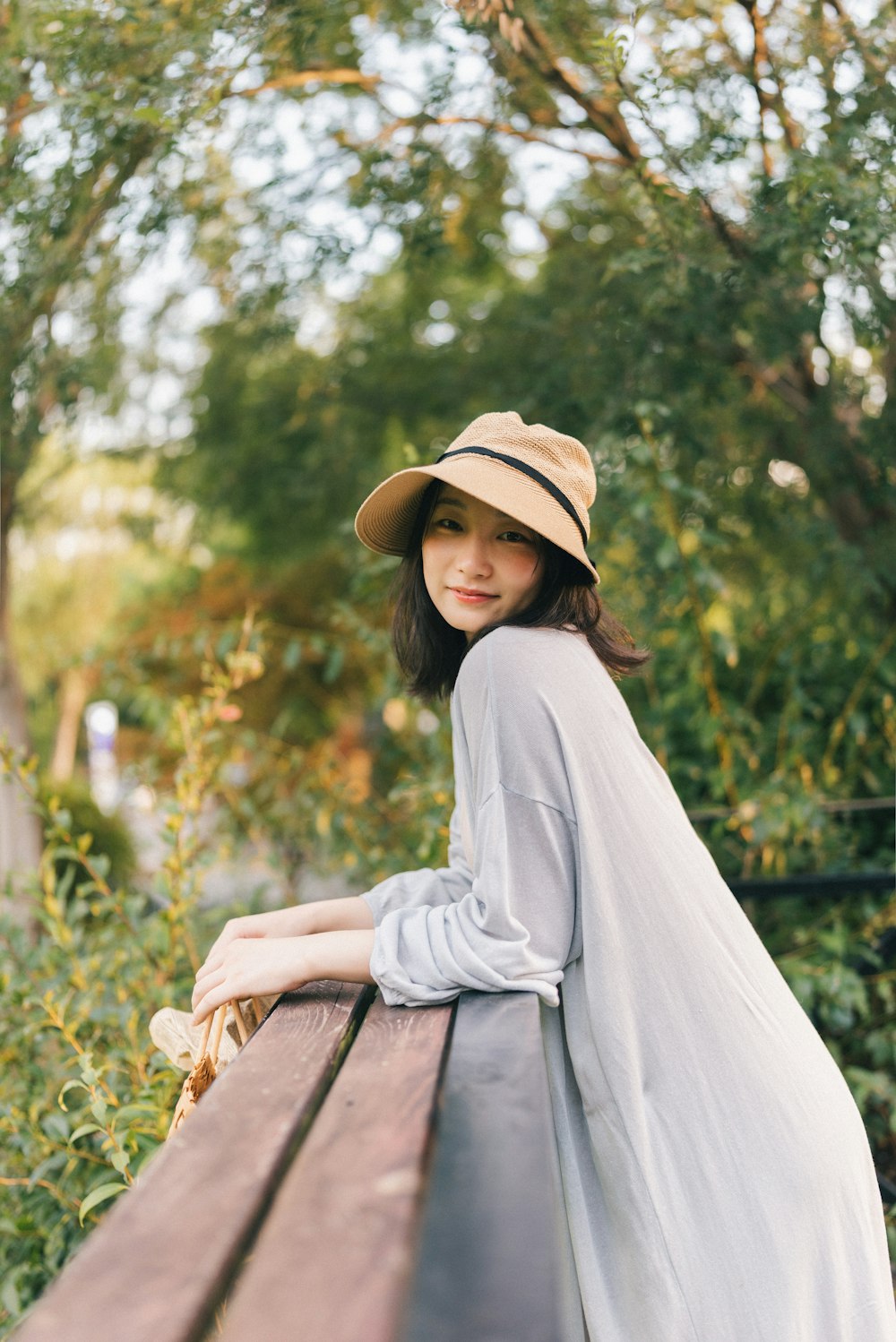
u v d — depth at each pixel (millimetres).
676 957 1375
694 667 3582
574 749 1365
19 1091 2459
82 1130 1840
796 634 3986
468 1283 784
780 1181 1335
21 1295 2264
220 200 3740
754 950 1477
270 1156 903
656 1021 1355
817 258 2824
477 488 1418
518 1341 729
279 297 4215
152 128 2910
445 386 5148
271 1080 1078
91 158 2979
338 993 1400
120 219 3326
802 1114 1367
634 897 1369
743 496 4172
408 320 5414
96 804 6434
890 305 2988
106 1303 688
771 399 4148
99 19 2695
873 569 3746
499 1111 1015
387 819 3771
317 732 8680
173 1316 670
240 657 2855
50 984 2402
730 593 4531
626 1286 1317
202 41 2668
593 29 2889
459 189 3961
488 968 1288
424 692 1789
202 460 6734
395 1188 836
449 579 1527
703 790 4000
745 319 3291
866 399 3980
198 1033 1540
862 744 3887
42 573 10641
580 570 1514
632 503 3160
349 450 5551
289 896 3588
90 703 11125
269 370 6102
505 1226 842
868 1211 1434
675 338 3500
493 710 1368
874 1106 3221
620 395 3494
